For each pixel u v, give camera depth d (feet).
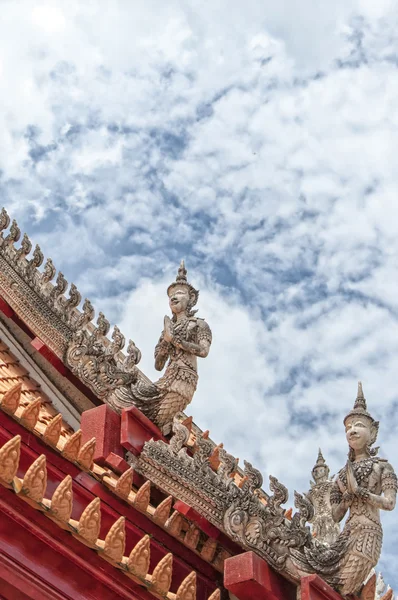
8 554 32.86
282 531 41.09
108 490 40.27
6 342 54.03
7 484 32.83
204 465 42.98
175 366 48.78
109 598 35.24
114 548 34.96
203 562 42.93
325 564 41.04
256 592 39.68
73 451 38.81
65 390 51.52
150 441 44.91
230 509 41.45
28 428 37.65
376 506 41.57
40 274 54.34
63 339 51.49
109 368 49.03
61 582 34.04
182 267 51.16
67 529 33.99
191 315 49.85
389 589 43.42
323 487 45.50
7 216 55.67
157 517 41.32
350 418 43.73
